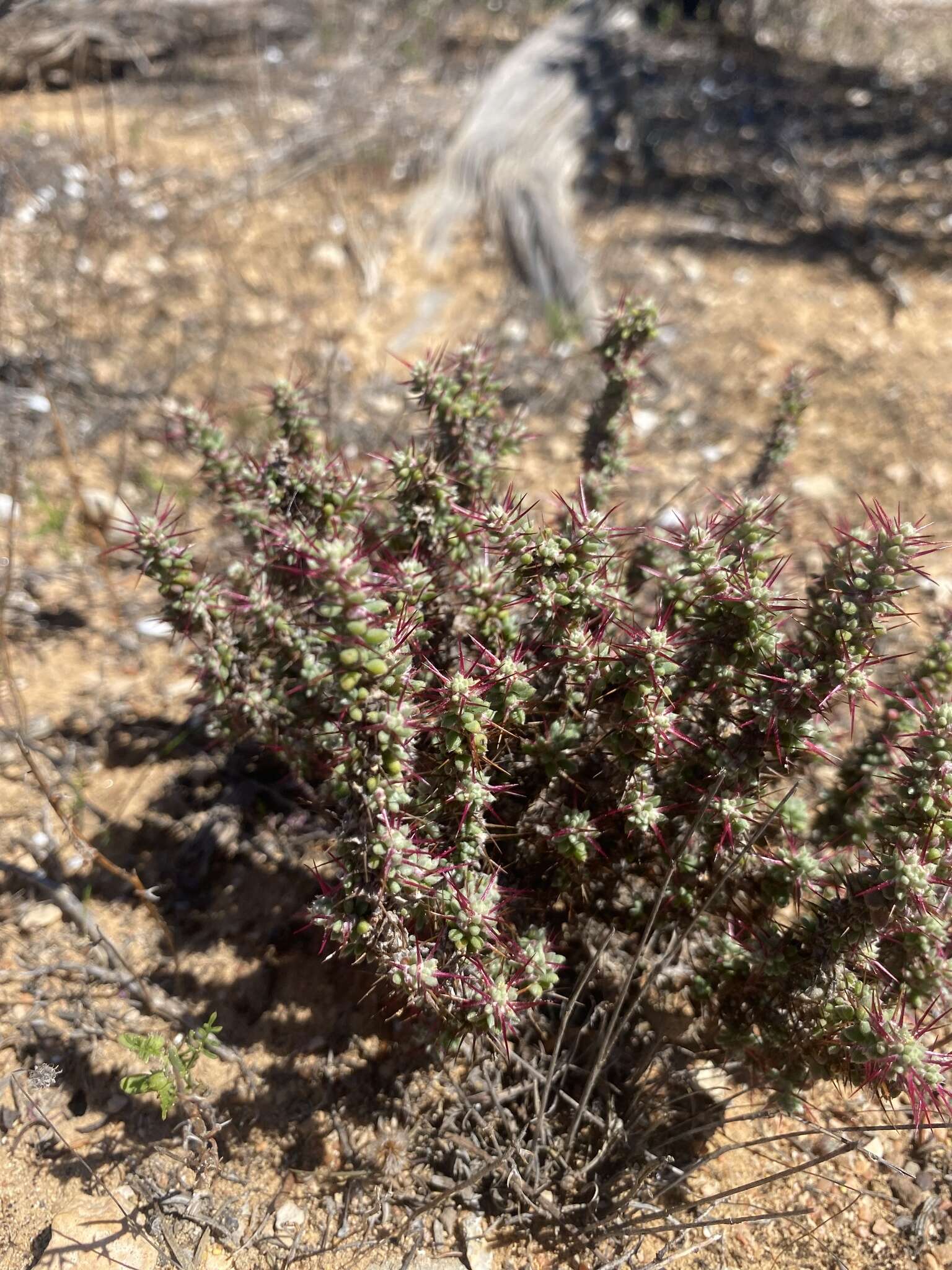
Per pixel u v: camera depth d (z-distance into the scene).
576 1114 0.39
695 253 1.07
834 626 0.34
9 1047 0.43
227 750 0.50
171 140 1.22
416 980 0.33
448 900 0.33
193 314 0.92
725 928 0.39
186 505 0.67
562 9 1.66
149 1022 0.44
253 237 1.05
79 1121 0.41
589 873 0.40
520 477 0.76
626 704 0.35
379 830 0.32
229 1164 0.40
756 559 0.35
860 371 0.88
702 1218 0.38
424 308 0.97
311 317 0.94
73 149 1.13
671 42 1.52
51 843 0.51
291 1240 0.38
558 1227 0.37
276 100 1.35
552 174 1.15
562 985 0.43
